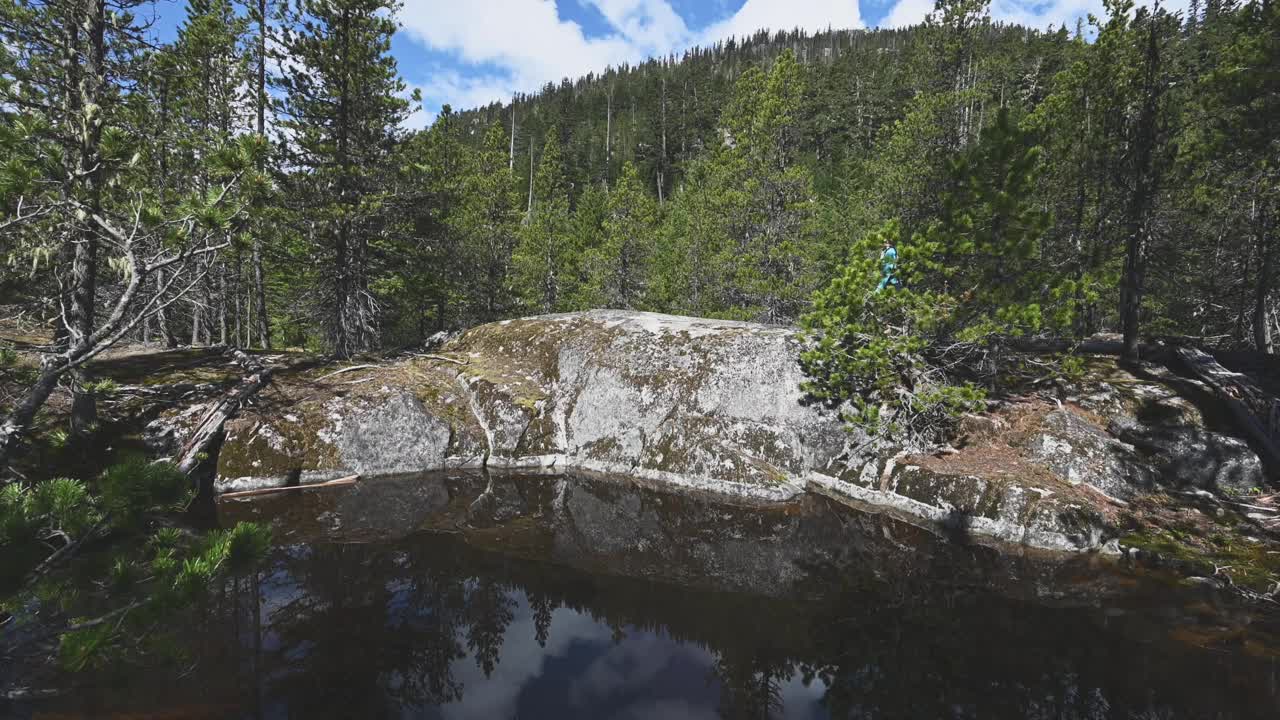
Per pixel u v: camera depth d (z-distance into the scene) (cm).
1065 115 1403
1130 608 610
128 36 905
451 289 2277
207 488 1037
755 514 954
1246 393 1037
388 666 517
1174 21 1205
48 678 446
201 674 489
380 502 1000
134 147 511
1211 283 1959
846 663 528
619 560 773
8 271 619
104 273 953
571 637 579
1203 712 438
